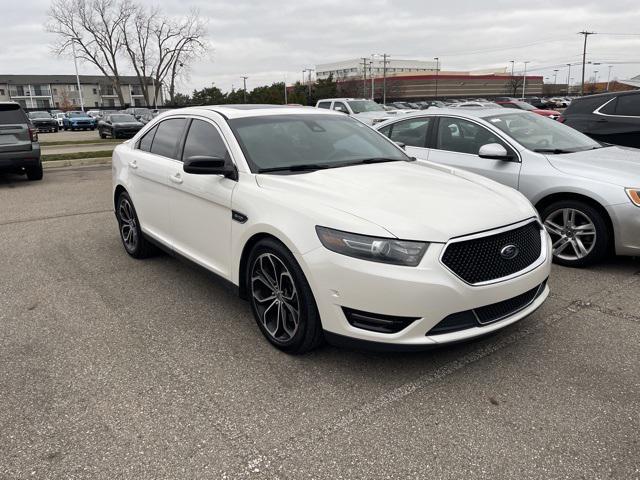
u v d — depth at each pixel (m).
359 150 4.35
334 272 2.95
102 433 2.68
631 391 2.97
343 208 3.10
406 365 3.29
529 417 2.75
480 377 3.14
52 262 5.49
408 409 2.84
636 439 2.56
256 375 3.21
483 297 2.96
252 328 3.86
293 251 3.12
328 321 3.04
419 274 2.82
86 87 111.25
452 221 3.02
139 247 5.39
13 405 2.93
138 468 2.43
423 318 2.85
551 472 2.36
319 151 4.14
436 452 2.51
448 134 6.10
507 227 3.14
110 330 3.86
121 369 3.30
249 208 3.49
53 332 3.84
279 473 2.39
